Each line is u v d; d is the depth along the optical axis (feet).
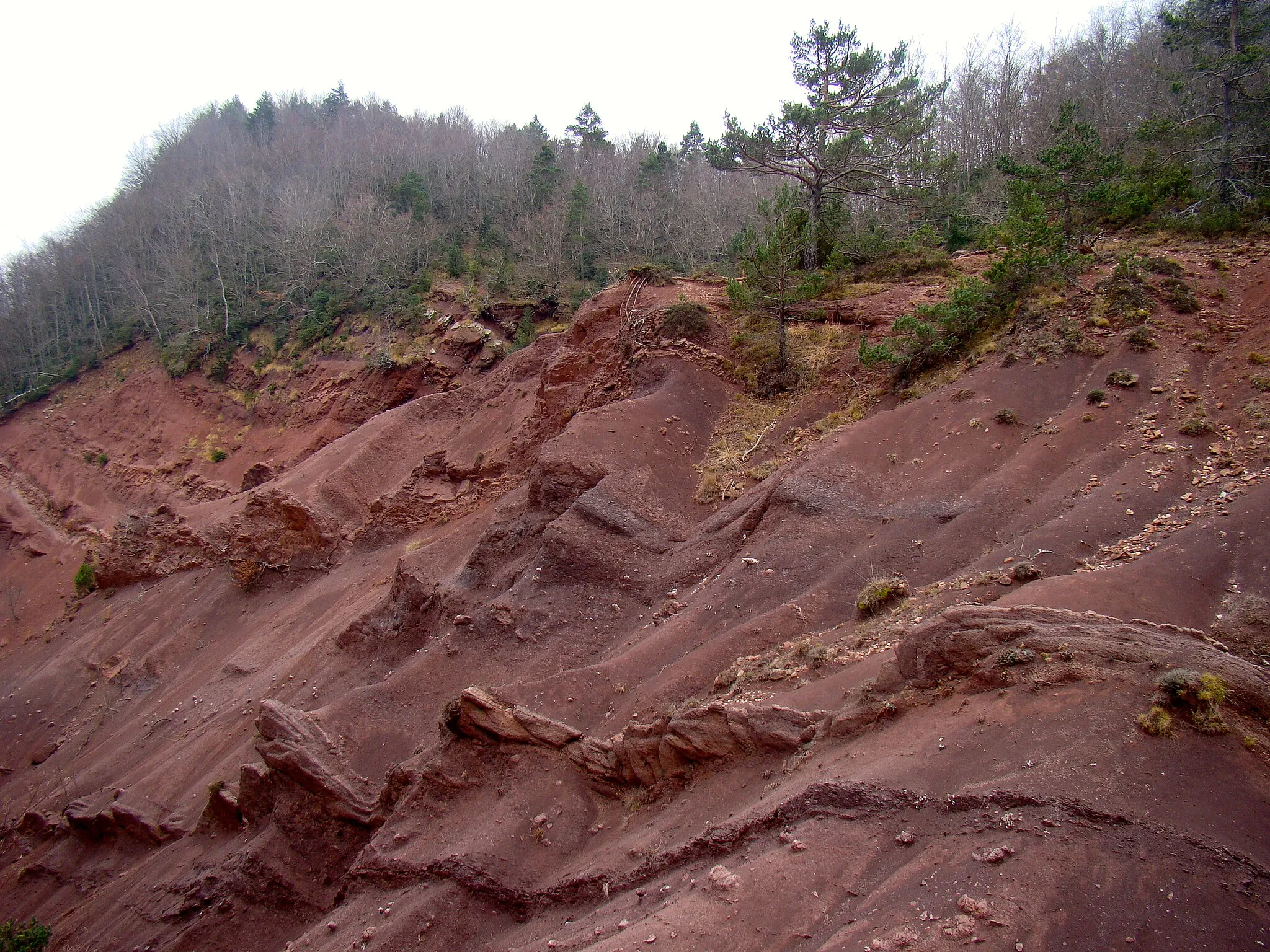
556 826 48.24
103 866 86.79
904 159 117.08
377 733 68.90
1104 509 50.31
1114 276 72.69
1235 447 52.34
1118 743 28.43
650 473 82.48
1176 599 38.75
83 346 264.52
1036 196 82.89
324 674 92.73
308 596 124.06
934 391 74.49
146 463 204.44
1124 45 192.24
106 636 140.67
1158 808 25.89
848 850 29.37
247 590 135.13
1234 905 22.90
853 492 65.51
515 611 72.08
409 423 151.02
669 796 44.62
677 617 62.23
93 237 307.37
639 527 75.97
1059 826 26.13
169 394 217.56
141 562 154.81
